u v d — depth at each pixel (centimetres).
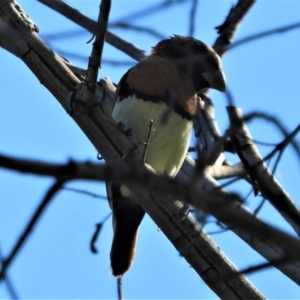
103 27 677
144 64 918
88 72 715
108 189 888
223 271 785
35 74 773
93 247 506
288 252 376
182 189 377
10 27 712
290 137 469
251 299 776
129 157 715
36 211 365
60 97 764
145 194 630
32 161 348
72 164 356
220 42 1069
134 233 933
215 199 377
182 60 644
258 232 375
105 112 739
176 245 793
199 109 1035
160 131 892
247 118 476
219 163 1084
